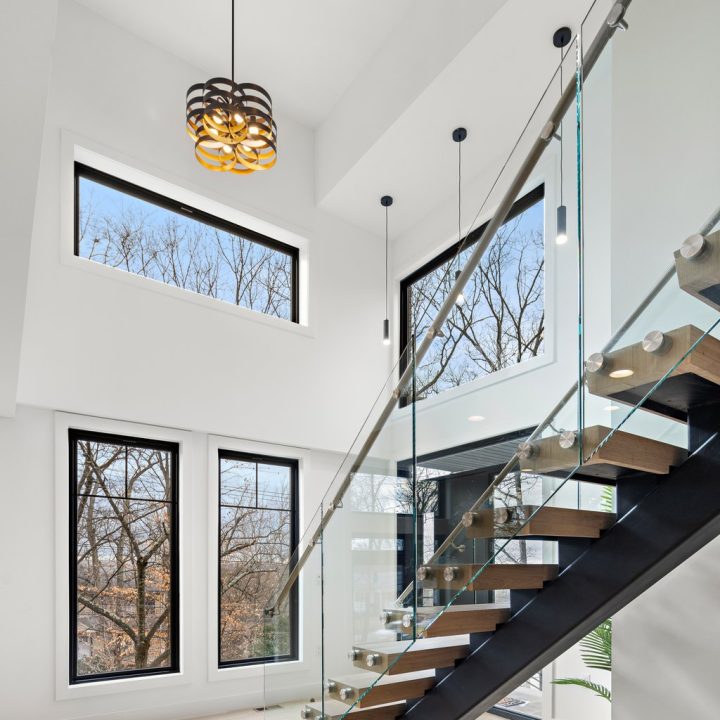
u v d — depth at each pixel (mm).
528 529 2266
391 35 5852
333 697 3125
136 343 5445
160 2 5590
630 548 2416
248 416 6039
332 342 6836
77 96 5461
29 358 4895
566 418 2137
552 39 4688
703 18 2029
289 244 6961
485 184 6293
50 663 4879
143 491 5676
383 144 5988
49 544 4996
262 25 5801
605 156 2424
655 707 3049
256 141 4648
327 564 3342
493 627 2855
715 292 1800
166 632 5613
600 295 2182
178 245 6238
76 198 5586
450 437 2605
